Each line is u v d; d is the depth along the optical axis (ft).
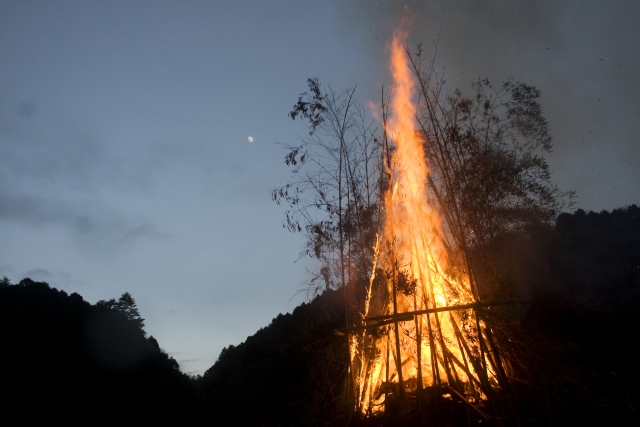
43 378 81.61
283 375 44.62
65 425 72.74
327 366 30.12
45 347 95.30
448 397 23.71
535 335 25.22
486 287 26.99
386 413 24.08
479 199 29.25
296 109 32.99
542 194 31.19
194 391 110.11
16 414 69.67
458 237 27.86
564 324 27.73
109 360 109.81
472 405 21.85
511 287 27.71
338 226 31.30
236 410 78.59
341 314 31.68
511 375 25.08
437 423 22.27
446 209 28.66
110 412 81.76
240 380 91.15
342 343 29.96
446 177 29.09
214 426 81.30
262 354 89.66
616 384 23.66
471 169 29.68
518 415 22.08
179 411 89.40
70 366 93.30
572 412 22.34
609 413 22.38
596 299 38.93
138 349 123.34
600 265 45.91
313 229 31.63
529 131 31.37
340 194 31.89
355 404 26.14
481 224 29.55
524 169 30.94
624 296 37.58
